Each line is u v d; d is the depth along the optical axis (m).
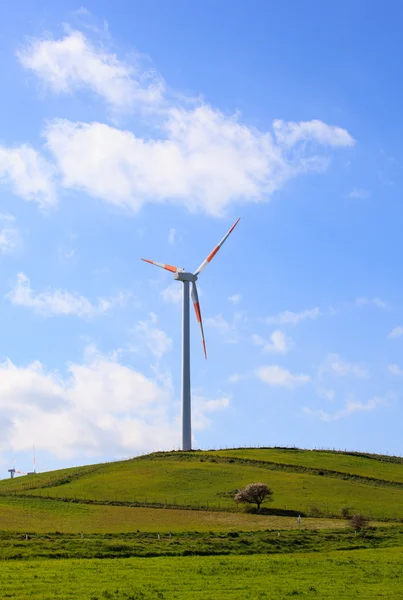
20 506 105.00
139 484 127.94
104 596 49.97
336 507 108.31
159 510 105.00
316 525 92.50
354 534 83.50
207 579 57.19
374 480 131.62
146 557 67.56
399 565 65.00
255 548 74.19
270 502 111.75
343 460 152.38
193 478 131.75
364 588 55.53
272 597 52.03
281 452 161.00
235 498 107.50
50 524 87.75
